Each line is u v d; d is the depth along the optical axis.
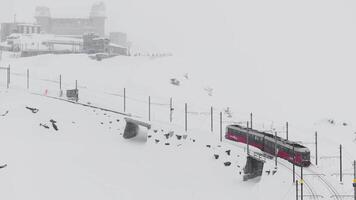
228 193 55.69
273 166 58.84
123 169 65.62
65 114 84.31
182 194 57.66
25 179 58.16
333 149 86.00
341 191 49.53
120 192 58.50
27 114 80.38
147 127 77.94
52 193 56.12
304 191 48.97
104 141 76.00
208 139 73.25
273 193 51.12
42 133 74.44
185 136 73.81
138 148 73.94
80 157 68.00
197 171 63.34
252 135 70.69
